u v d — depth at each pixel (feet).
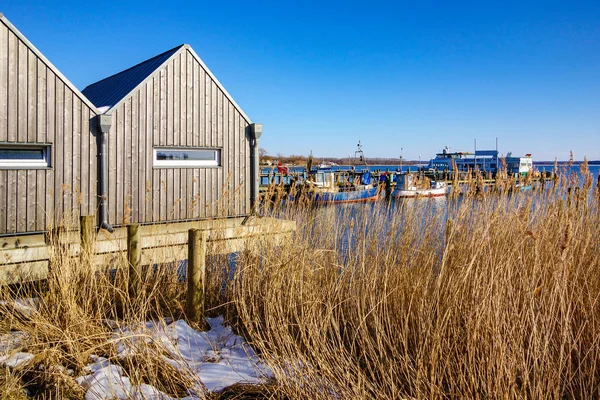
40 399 12.78
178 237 27.09
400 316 17.13
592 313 14.29
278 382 13.46
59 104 28.48
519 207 19.51
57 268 18.83
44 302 17.58
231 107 36.55
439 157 179.22
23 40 27.04
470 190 22.27
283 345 15.72
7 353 14.97
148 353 14.42
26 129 27.25
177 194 33.47
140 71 35.09
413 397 12.83
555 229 19.26
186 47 33.91
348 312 18.70
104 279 19.75
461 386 12.69
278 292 19.16
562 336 13.15
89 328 16.65
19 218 27.04
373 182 96.37
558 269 14.71
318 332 15.69
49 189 28.12
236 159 36.83
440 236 21.21
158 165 32.76
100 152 29.96
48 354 14.34
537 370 12.41
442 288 16.63
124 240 25.35
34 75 27.55
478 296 14.42
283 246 22.29
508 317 13.25
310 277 20.03
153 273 23.57
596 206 23.15
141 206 31.71
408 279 18.62
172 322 19.81
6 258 21.85
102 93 36.29
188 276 20.57
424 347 13.98
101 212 29.91
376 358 14.48
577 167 23.31
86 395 12.94
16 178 26.96
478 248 15.75
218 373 15.29
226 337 18.99
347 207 26.81
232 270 24.21
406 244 20.15
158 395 13.15
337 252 21.49
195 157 34.91
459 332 14.69
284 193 28.94
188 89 34.14
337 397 13.05
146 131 32.04
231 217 35.81
